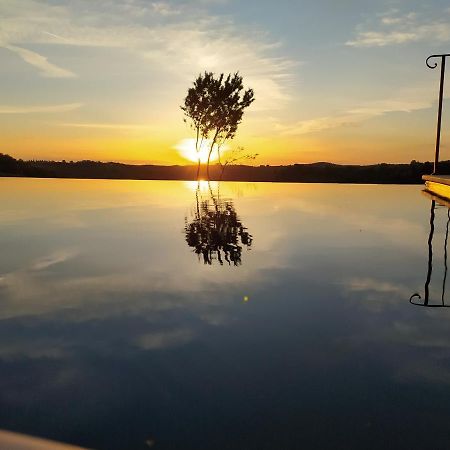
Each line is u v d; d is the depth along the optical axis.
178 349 1.46
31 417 1.04
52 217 5.91
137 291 2.24
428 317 1.77
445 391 1.15
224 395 1.14
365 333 1.60
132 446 0.92
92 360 1.38
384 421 1.01
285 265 2.88
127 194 10.88
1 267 2.86
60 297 2.14
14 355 1.43
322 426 0.99
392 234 4.32
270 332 1.62
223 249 3.52
